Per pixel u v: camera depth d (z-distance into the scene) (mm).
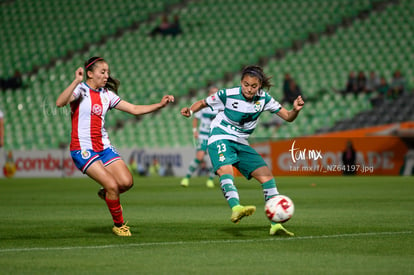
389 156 76500
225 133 26359
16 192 55031
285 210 24250
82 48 116562
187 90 105000
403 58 104438
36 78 112062
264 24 113938
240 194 50625
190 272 18078
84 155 25969
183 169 81438
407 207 38875
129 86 106812
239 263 19500
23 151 83500
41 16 123875
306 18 113312
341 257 20531
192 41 113188
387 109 94250
